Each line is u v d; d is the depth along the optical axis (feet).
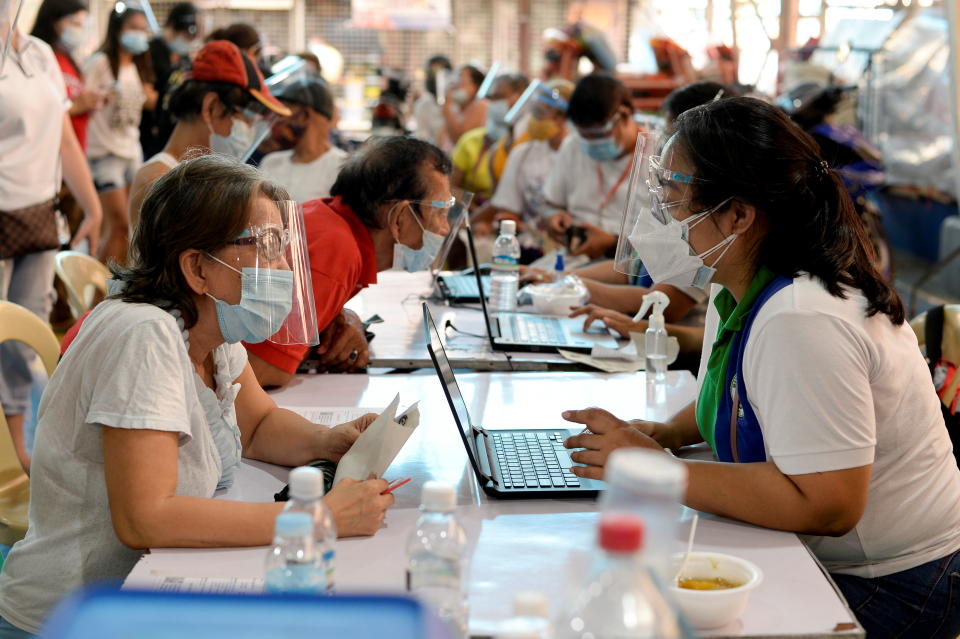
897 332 5.27
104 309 5.04
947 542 5.42
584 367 8.61
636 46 31.83
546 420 6.98
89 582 5.02
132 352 4.76
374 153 8.03
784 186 5.10
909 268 23.66
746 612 4.13
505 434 6.51
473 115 21.26
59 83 11.45
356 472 5.36
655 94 23.80
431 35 39.73
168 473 4.72
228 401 5.63
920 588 5.33
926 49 23.20
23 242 11.01
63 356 5.08
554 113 15.19
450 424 6.73
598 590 2.41
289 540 3.57
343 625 2.14
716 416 5.61
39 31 14.64
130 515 4.64
